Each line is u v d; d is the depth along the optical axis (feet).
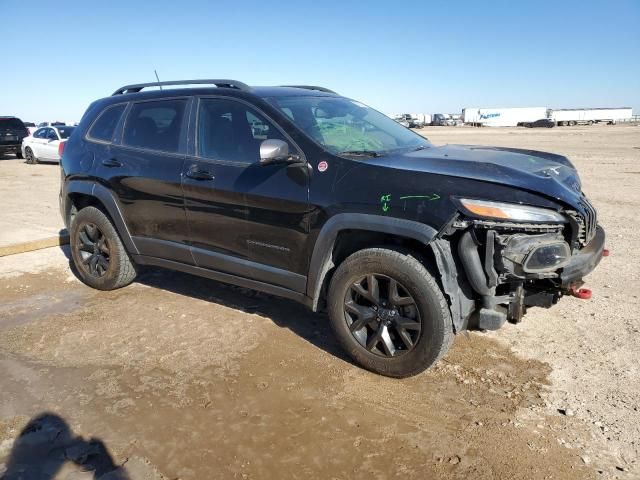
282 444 9.49
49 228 26.58
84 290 17.54
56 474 8.78
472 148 13.76
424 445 9.41
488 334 13.58
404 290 10.94
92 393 11.18
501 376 11.59
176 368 12.21
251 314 15.29
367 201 10.94
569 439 9.48
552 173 11.11
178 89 15.02
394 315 11.27
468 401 10.70
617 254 20.39
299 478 8.66
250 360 12.55
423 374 11.78
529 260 10.07
